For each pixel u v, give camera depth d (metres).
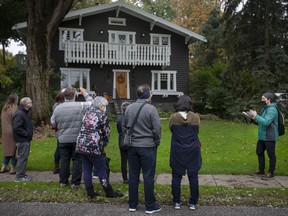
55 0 14.60
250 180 6.29
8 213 4.52
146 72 23.55
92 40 22.36
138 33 23.23
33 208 4.70
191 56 38.19
